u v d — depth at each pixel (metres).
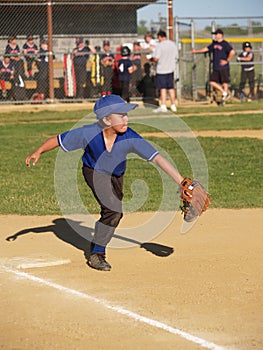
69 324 7.42
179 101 36.75
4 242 11.21
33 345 6.87
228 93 37.47
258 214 13.17
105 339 6.98
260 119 29.97
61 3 33.53
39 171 18.66
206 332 7.12
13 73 34.22
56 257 10.16
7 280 9.05
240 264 9.72
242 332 7.12
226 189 15.74
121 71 33.38
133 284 8.83
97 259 9.59
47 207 14.02
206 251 10.49
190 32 39.69
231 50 35.66
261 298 8.21
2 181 17.17
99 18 38.19
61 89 35.44
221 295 8.33
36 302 8.16
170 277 9.12
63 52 34.75
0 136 25.91
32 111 33.84
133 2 35.38
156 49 32.16
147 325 7.34
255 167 18.75
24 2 35.78
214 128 27.14
